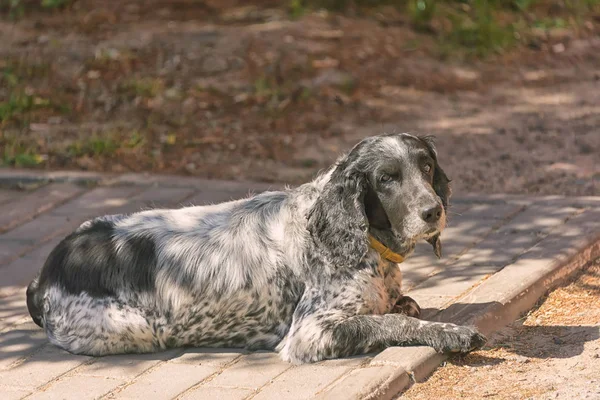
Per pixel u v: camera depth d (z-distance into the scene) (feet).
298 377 24.35
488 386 23.86
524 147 44.29
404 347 24.95
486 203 36.45
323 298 25.66
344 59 55.93
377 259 26.09
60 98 51.13
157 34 59.72
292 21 61.31
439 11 63.05
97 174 41.22
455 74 55.52
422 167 25.72
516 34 61.77
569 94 52.70
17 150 44.32
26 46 58.23
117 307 26.27
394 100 51.39
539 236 33.04
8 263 33.50
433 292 29.35
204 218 27.40
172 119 48.55
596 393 23.09
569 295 29.37
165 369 25.46
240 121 48.42
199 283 26.11
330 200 25.72
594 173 40.34
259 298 26.08
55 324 26.76
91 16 63.21
